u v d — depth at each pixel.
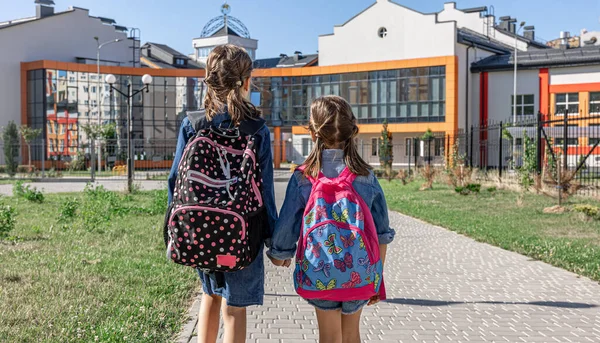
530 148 22.11
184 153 2.99
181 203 2.83
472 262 8.45
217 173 2.92
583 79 41.16
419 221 13.75
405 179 29.52
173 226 2.80
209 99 3.14
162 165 49.25
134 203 16.73
